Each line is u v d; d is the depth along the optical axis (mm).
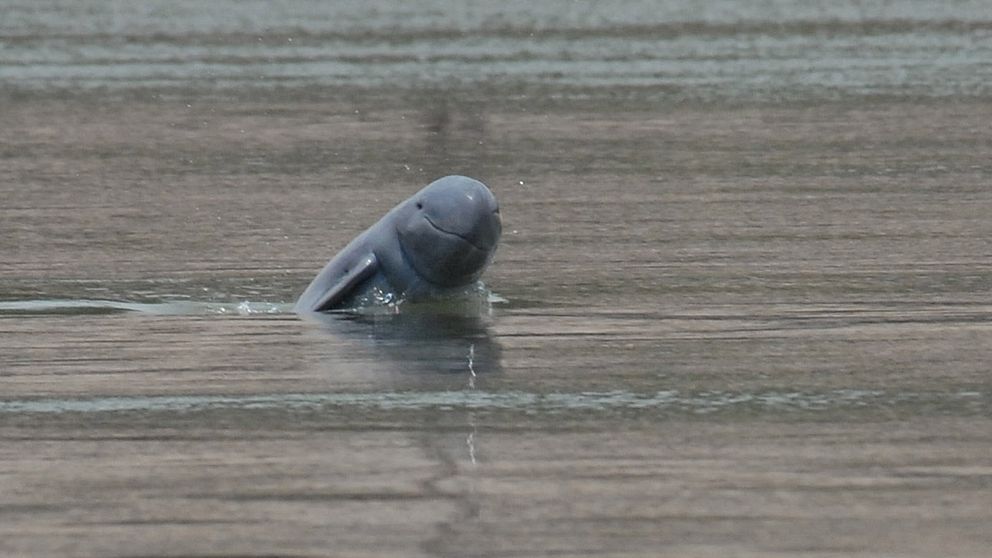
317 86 92062
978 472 32438
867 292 47594
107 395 38406
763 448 34094
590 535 29641
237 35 112688
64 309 47094
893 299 46688
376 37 111062
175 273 51469
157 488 32281
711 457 33562
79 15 123125
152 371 40344
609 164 69875
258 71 97312
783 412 36469
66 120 82562
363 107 85375
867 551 28734
